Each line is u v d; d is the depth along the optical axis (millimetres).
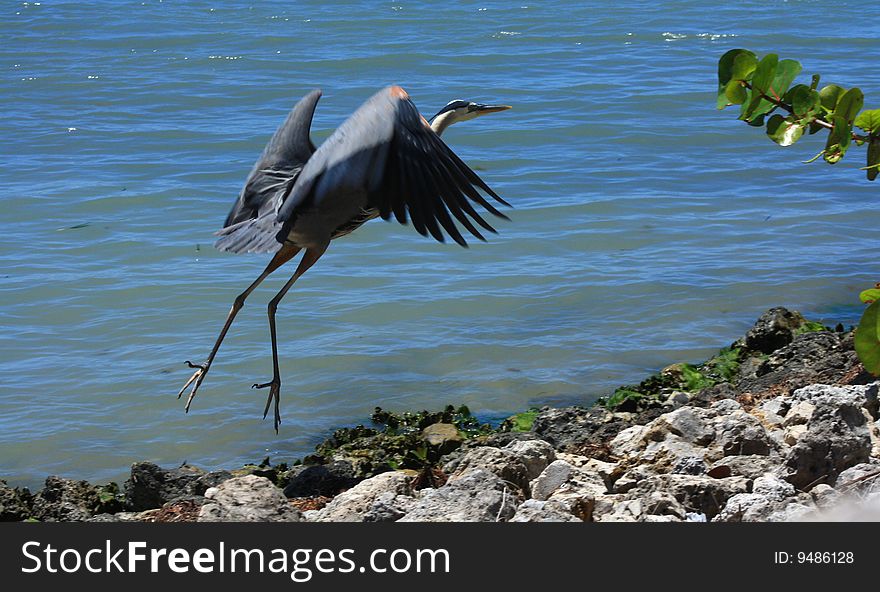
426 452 10641
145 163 22266
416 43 34594
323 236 8125
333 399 12516
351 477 9617
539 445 8523
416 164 6598
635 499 7469
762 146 23672
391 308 15102
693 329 14219
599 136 24297
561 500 7305
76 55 33406
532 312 14906
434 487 8898
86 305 15242
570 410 10883
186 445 11523
